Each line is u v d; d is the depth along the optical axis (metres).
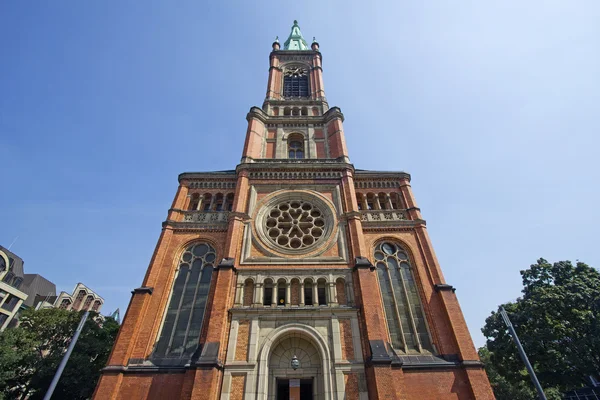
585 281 31.70
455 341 22.08
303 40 63.59
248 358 20.22
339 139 35.41
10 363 32.47
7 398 34.09
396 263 26.81
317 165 31.84
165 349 21.92
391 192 32.16
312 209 29.50
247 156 33.47
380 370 18.95
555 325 29.48
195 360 20.14
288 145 36.84
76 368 35.06
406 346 22.52
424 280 25.55
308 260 25.20
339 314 22.17
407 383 20.20
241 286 23.64
